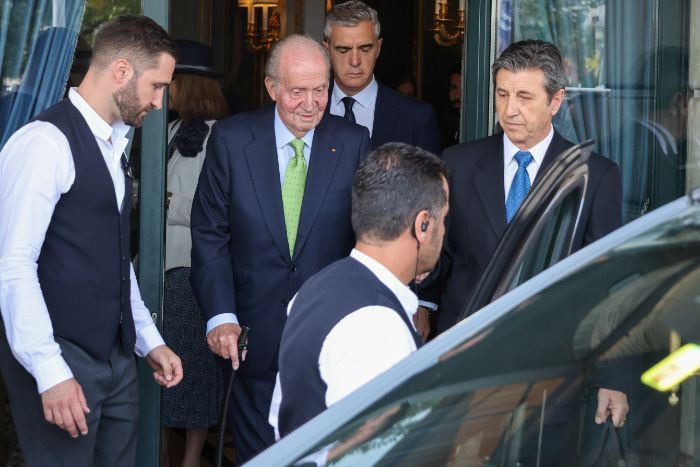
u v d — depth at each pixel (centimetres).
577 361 223
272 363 409
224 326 403
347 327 253
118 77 347
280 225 405
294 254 405
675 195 492
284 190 409
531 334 228
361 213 266
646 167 491
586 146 267
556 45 485
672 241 237
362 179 267
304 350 258
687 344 226
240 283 410
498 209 389
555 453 215
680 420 221
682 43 486
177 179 533
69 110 349
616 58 486
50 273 348
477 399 217
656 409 221
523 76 379
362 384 247
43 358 337
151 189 436
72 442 359
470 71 488
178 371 382
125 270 362
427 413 215
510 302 236
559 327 228
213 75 549
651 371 223
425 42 980
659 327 227
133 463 378
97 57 349
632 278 233
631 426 220
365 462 207
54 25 426
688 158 489
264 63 1018
